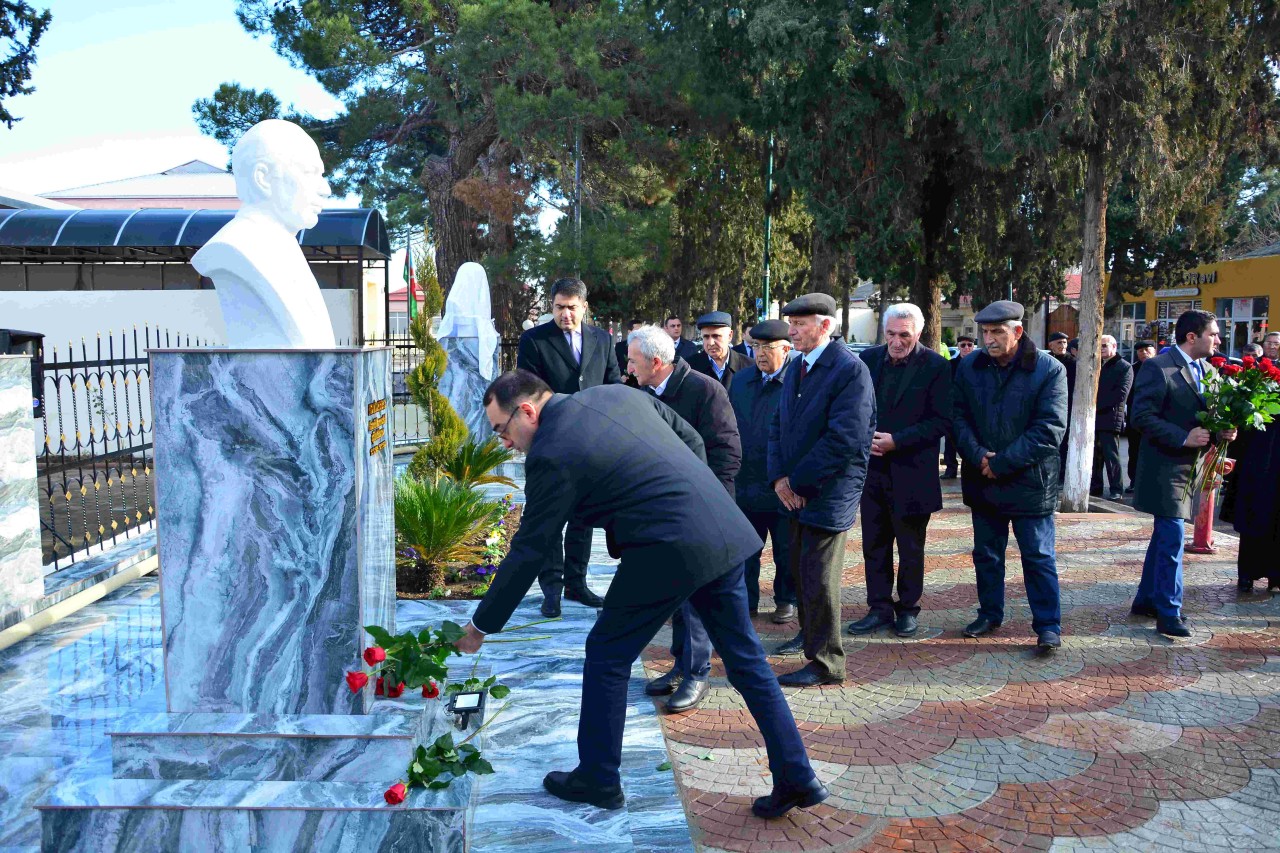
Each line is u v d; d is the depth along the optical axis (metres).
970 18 10.22
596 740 3.38
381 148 21.94
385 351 3.78
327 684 3.43
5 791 3.44
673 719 4.36
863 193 14.93
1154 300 32.12
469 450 7.55
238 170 3.54
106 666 4.75
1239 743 4.05
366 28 21.34
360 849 2.83
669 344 4.72
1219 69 8.98
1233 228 24.95
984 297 16.61
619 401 3.38
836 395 4.54
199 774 3.17
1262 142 9.70
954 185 15.46
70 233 15.97
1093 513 9.80
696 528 3.21
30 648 5.04
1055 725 4.27
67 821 2.85
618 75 17.88
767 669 3.43
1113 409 11.11
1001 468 5.17
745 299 28.58
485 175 19.16
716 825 3.39
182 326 13.77
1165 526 5.49
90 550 6.66
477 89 18.23
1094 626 5.73
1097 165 9.59
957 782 3.72
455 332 12.55
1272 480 6.19
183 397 3.35
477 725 3.65
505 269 18.91
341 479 3.36
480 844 3.15
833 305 4.67
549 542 3.20
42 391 6.00
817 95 14.67
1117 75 8.91
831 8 13.88
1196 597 6.36
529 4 17.28
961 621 5.88
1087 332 9.74
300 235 16.03
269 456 3.36
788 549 5.73
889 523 5.62
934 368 5.43
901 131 14.51
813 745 4.07
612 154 18.97
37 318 13.57
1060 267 17.86
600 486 3.21
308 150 3.59
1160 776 3.76
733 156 20.44
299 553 3.39
